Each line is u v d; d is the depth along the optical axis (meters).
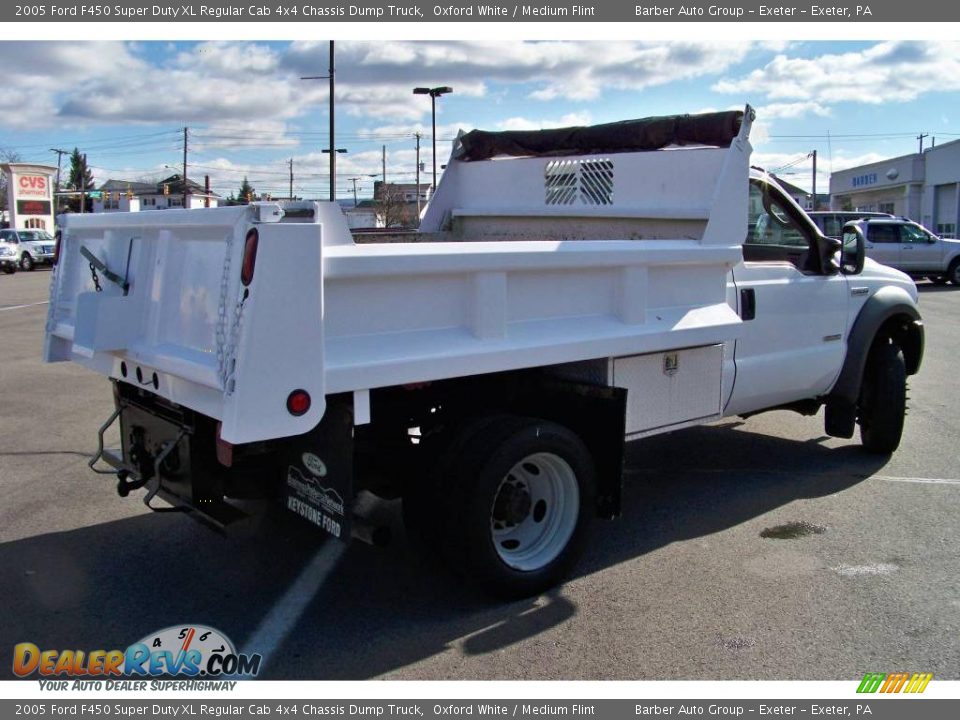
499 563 4.10
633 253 4.44
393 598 4.33
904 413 6.75
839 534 5.16
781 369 5.82
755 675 3.58
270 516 5.42
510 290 4.03
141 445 4.39
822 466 6.63
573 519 4.39
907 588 4.41
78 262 4.77
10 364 11.50
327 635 3.95
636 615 4.12
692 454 7.00
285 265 3.18
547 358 4.11
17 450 7.09
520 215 6.44
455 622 4.07
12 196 50.44
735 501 5.80
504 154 6.59
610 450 4.44
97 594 4.38
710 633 3.94
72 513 5.57
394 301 3.64
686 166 5.28
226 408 3.16
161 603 4.28
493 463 3.97
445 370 3.74
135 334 4.03
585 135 5.82
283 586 4.48
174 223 3.67
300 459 3.85
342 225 3.59
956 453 6.99
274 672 3.63
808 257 6.29
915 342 6.94
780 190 6.12
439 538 4.11
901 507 5.64
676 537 5.14
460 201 6.99
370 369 3.51
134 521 5.43
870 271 6.72
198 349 3.52
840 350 6.33
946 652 3.77
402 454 4.32
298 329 3.22
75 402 9.05
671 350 4.82
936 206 40.88
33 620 4.10
